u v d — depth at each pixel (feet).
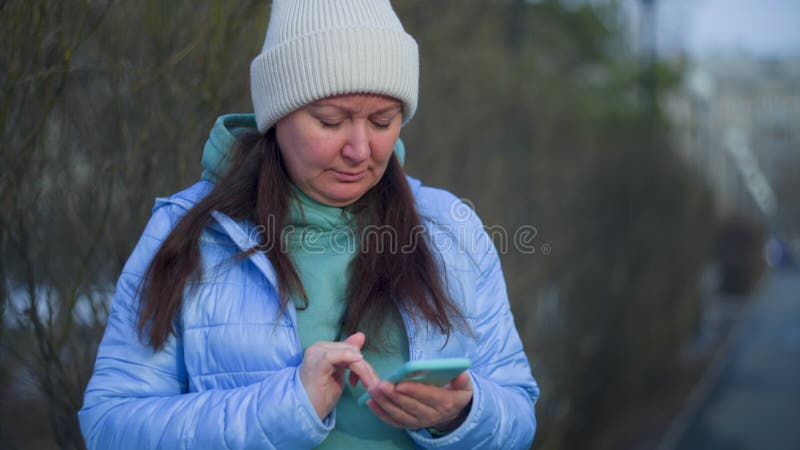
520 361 8.82
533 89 35.88
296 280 7.85
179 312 7.74
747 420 51.62
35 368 12.82
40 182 12.48
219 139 8.51
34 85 11.78
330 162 7.74
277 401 7.09
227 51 13.42
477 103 30.35
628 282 47.44
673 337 62.85
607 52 67.00
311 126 7.68
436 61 26.37
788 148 237.04
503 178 31.58
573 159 40.42
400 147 9.22
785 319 104.01
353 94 7.55
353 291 8.01
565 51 57.77
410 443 8.14
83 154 13.75
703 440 46.78
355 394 8.05
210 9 13.35
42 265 13.38
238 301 7.74
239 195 8.09
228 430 7.08
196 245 7.78
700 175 86.94
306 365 7.20
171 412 7.29
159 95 13.04
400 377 6.76
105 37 12.96
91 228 13.20
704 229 88.99
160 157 13.08
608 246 43.47
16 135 12.05
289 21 7.68
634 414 49.70
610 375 41.78
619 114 55.21
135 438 7.28
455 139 28.37
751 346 83.15
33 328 12.85
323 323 8.03
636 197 50.96
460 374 7.23
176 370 7.89
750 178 215.72
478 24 32.60
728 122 225.35
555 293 33.37
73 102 13.51
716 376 67.15
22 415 15.60
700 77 91.97
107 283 13.53
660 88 69.62
